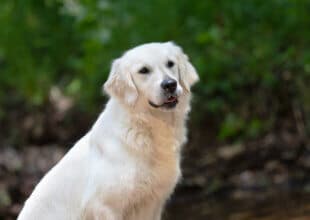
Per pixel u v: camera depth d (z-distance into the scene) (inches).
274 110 516.7
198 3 538.6
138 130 263.3
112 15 552.4
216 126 523.8
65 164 267.7
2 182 481.4
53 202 264.1
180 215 417.7
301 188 434.0
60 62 617.0
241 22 525.3
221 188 461.7
